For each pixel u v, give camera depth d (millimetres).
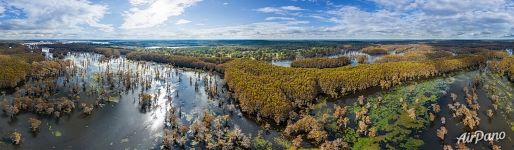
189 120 195250
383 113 199625
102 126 184125
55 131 176000
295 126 169625
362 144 158750
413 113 188750
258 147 157250
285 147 157500
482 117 191125
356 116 188000
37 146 158375
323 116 187875
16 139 158375
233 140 162000
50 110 198750
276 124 183875
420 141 160875
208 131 173125
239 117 198000
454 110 198375
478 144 155875
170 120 189000
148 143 163625
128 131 177875
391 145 157625
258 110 196500
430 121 184625
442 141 160625
